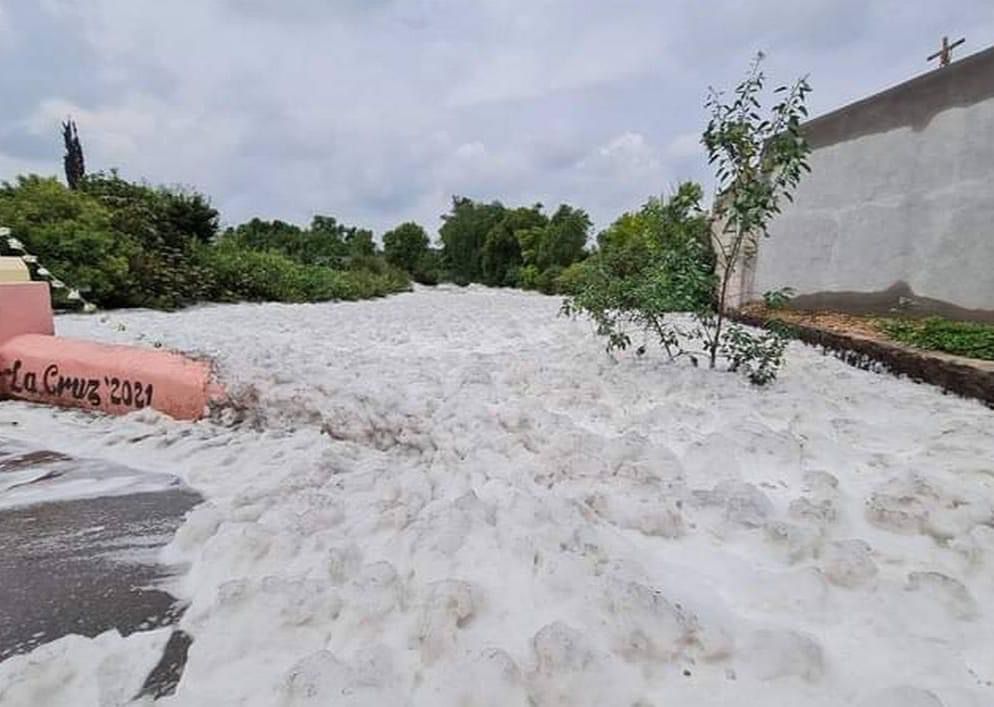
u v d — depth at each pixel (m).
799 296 6.05
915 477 1.87
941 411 2.74
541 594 1.30
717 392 3.07
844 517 1.70
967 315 4.39
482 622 1.24
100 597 1.45
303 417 2.79
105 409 3.08
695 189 3.89
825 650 1.16
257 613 1.24
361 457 2.34
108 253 8.05
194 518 1.72
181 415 2.95
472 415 2.63
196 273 9.91
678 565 1.50
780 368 3.73
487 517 1.64
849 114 5.36
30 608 1.40
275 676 1.12
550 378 3.45
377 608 1.25
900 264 4.92
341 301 12.97
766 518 1.68
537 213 28.45
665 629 1.14
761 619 1.27
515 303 12.94
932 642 1.18
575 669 1.05
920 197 4.73
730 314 6.45
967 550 1.45
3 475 2.28
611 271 4.35
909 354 3.46
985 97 4.22
